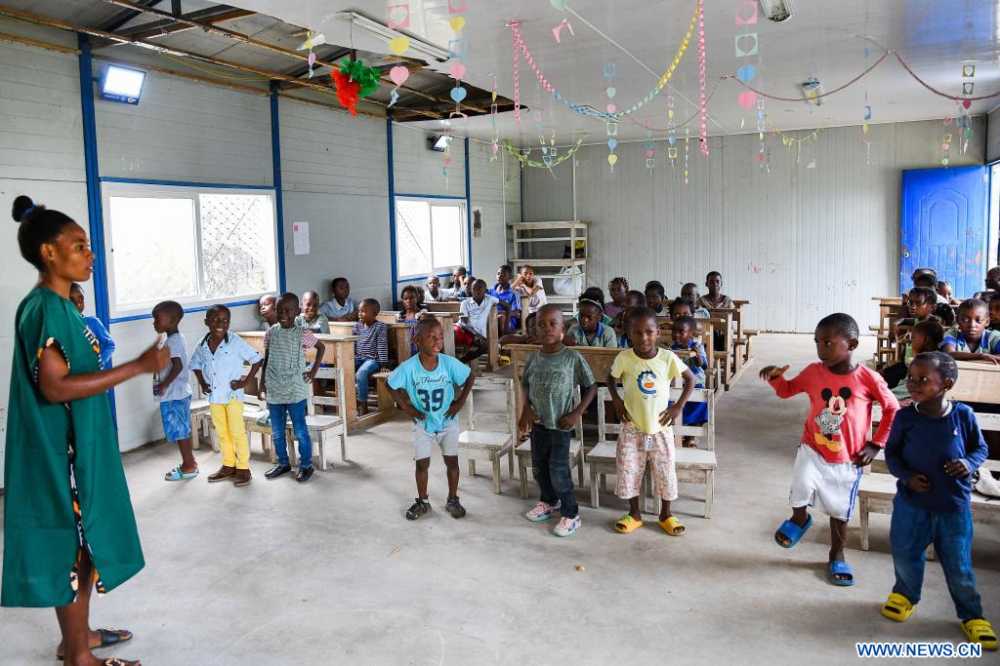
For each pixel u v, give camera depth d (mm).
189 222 6414
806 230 11102
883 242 10688
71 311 2441
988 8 4969
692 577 3334
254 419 5207
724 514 4066
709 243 11688
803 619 2945
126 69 5535
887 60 6469
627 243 12203
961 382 3703
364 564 3568
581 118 9375
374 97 8398
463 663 2723
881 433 3145
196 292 6500
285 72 7051
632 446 3773
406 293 7672
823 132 10820
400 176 9391
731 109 8922
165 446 5844
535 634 2900
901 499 2846
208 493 4648
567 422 3744
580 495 4434
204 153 6453
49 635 3039
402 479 4836
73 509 2430
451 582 3359
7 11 4742
